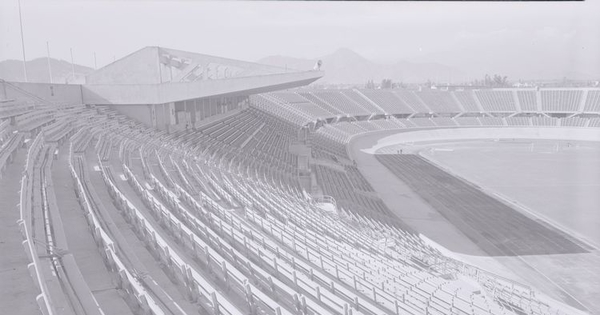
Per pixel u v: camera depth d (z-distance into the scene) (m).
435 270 19.55
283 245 14.15
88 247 8.37
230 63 38.34
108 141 21.80
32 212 8.79
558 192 38.28
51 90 26.55
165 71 35.91
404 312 11.46
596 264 23.00
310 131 61.12
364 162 52.72
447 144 69.06
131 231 10.06
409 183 41.69
